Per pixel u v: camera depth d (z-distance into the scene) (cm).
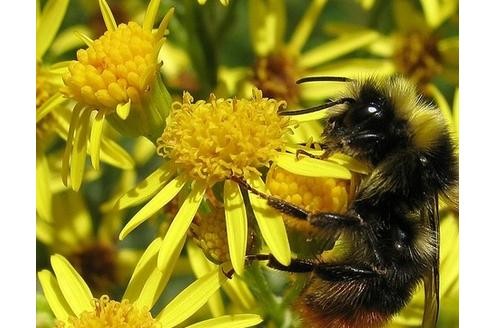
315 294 13
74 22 16
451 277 14
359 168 13
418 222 13
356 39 16
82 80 13
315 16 16
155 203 13
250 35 16
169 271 13
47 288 13
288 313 14
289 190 13
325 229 13
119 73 13
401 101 13
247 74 16
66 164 13
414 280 13
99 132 13
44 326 14
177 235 13
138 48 13
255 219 13
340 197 13
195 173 13
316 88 16
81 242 16
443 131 13
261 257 13
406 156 13
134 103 13
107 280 16
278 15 16
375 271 13
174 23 15
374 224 13
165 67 15
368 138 13
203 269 14
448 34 16
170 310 13
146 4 16
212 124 13
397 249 13
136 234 16
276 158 13
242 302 14
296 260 13
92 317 13
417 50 16
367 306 13
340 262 13
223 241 13
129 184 16
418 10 16
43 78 14
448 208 14
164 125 13
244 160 13
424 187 13
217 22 15
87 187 16
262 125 13
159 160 16
